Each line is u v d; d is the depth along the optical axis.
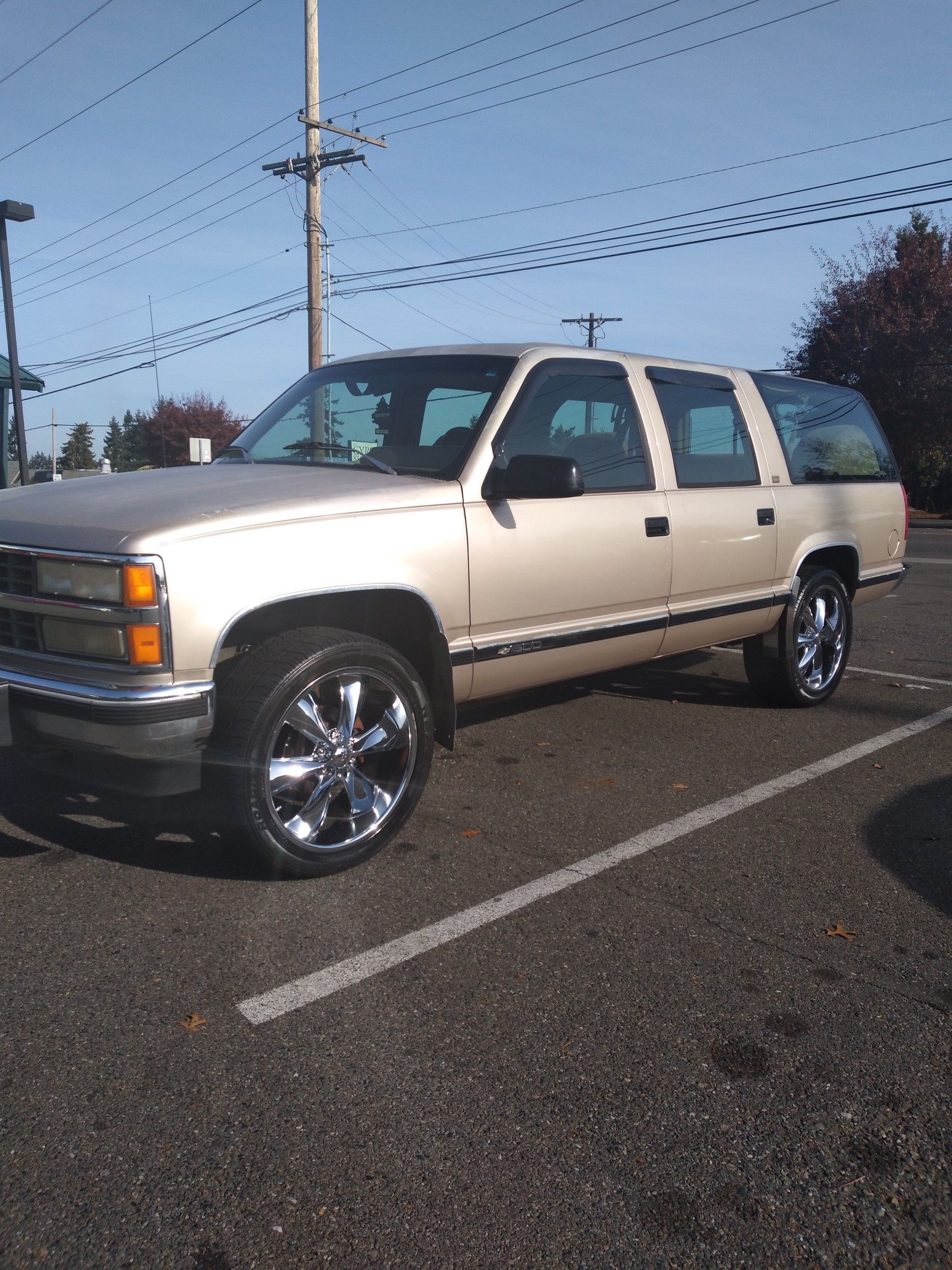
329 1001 2.87
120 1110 2.40
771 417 5.82
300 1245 2.01
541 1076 2.54
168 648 3.18
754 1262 1.98
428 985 2.96
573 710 6.03
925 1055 2.65
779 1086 2.51
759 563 5.51
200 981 2.97
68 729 3.28
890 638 8.71
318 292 21.94
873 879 3.70
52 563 3.33
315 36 21.00
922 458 32.59
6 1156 2.24
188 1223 2.06
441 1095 2.46
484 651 4.15
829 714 6.00
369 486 3.84
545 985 2.96
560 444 4.48
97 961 3.07
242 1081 2.51
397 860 3.84
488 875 3.71
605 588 4.60
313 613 3.83
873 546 6.52
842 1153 2.28
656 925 3.34
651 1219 2.09
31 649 3.44
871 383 31.66
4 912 3.38
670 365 5.25
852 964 3.10
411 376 4.64
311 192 21.55
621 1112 2.41
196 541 3.26
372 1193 2.15
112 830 4.06
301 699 3.48
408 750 3.83
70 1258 1.97
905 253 32.22
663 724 5.74
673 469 5.01
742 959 3.12
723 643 5.57
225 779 3.41
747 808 4.41
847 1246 2.02
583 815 4.32
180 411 60.47
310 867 3.59
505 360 4.46
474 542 4.04
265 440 4.78
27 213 16.58
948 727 5.73
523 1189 2.16
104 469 32.22
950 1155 2.28
